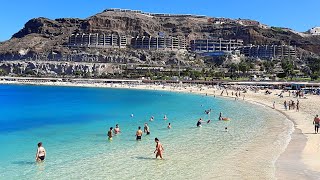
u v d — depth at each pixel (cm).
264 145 4516
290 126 6028
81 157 4044
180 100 13188
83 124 6781
